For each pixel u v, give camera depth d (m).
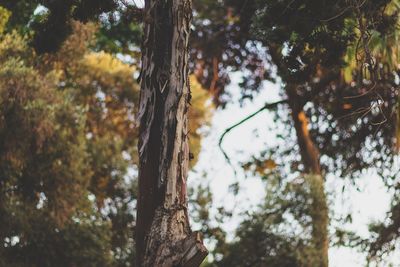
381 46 14.18
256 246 20.58
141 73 9.15
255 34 11.59
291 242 20.33
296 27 11.34
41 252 20.41
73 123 20.81
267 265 20.39
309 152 21.11
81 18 10.79
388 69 16.42
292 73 11.91
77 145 20.81
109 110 26.94
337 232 20.23
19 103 19.34
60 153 20.30
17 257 20.17
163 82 8.92
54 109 19.98
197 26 21.56
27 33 21.14
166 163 8.63
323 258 20.19
